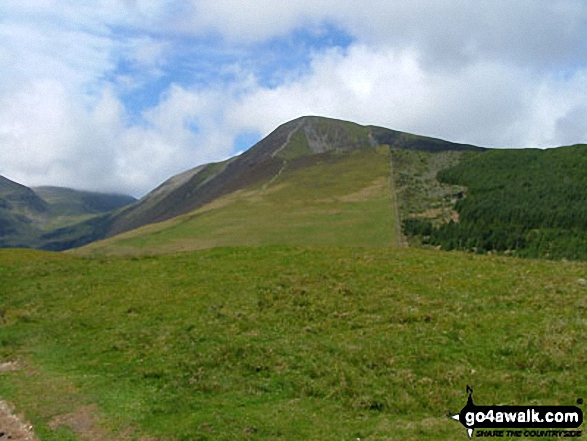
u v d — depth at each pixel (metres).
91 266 46.16
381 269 36.59
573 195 186.50
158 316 30.30
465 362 21.23
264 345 24.59
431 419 16.64
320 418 17.36
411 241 151.12
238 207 197.38
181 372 22.30
